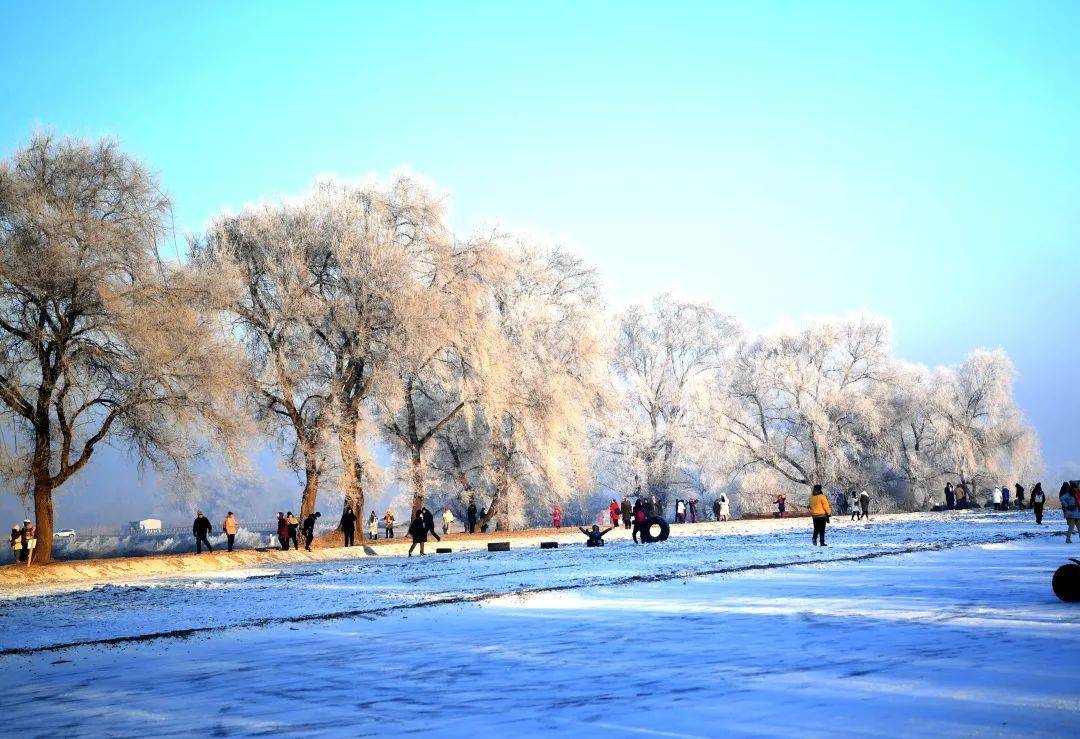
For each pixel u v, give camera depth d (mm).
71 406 34250
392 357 43594
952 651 9945
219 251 41875
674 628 12734
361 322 43531
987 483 73562
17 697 10016
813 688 8484
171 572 33281
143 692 10000
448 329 44406
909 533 36906
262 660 11789
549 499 56031
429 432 48469
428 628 14055
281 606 18312
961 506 71812
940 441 73750
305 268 43656
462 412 49625
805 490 74062
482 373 46594
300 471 45062
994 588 15852
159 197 35469
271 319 42844
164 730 8195
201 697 9594
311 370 43562
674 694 8586
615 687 9070
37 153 34156
